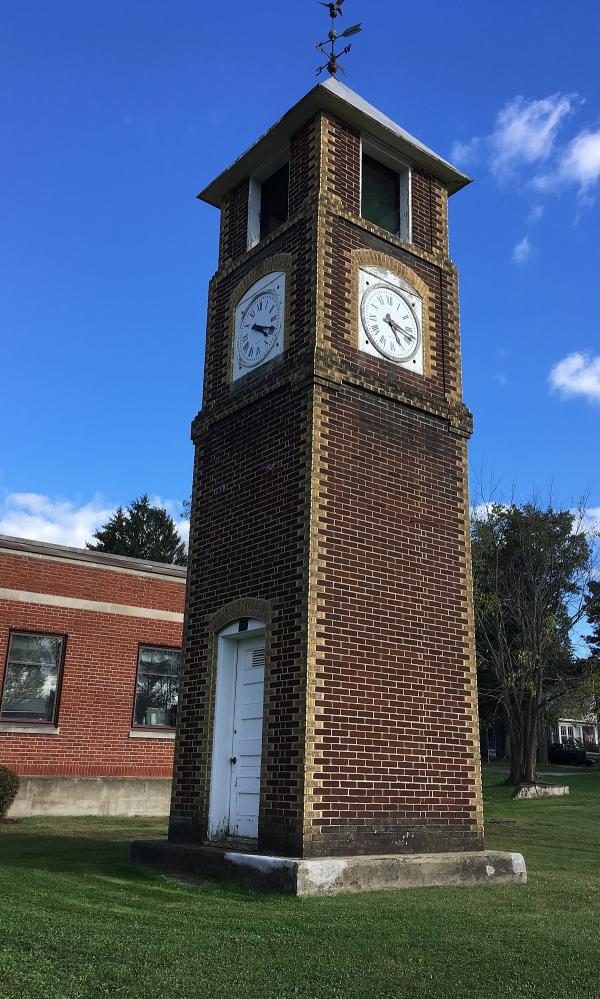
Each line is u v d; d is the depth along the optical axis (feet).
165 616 65.72
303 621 30.73
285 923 22.16
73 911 23.41
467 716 34.63
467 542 36.96
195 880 29.68
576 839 47.65
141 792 60.23
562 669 101.81
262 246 39.73
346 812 29.60
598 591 101.35
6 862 32.81
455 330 40.37
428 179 42.39
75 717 59.88
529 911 24.79
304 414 33.53
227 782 34.04
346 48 41.88
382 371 36.37
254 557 34.24
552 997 16.62
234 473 36.76
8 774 50.85
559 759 169.37
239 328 39.70
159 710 64.59
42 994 16.07
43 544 60.80
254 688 34.04
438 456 37.06
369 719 31.24
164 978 17.31
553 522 101.71
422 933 21.27
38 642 60.03
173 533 191.93
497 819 59.41
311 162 38.14
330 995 16.52
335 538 32.22
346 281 36.40
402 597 33.71
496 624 101.40
